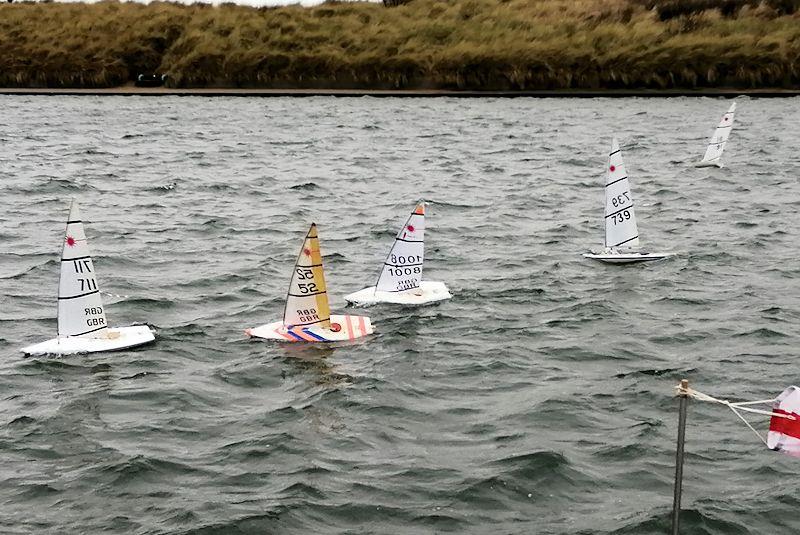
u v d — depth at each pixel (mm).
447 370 24875
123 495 18719
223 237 40312
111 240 39438
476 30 120938
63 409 22438
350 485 19062
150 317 29203
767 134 75062
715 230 41500
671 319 29281
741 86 109188
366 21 125062
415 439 21078
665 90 108938
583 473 19625
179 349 26203
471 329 28016
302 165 61625
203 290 32156
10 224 42312
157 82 115500
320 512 18141
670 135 75688
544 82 110688
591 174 57719
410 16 126562
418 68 113562
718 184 53375
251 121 87125
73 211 25906
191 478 19344
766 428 21547
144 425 21641
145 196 50000
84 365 25000
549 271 34500
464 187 53125
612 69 110312
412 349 26219
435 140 74062
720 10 122625
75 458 20156
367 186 53531
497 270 34750
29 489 18891
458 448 20672
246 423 21750
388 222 43156
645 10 124250
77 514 18047
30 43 118312
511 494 18828
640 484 19266
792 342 27219
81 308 26391
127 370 24719
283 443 20703
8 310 29781
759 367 25281
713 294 31812
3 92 109688
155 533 17422
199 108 98000
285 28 122125
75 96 109000
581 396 23266
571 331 28047
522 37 118438
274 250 37938
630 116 89562
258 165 61594
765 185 52969
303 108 98188
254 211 46062
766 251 37719
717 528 17766
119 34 121562
